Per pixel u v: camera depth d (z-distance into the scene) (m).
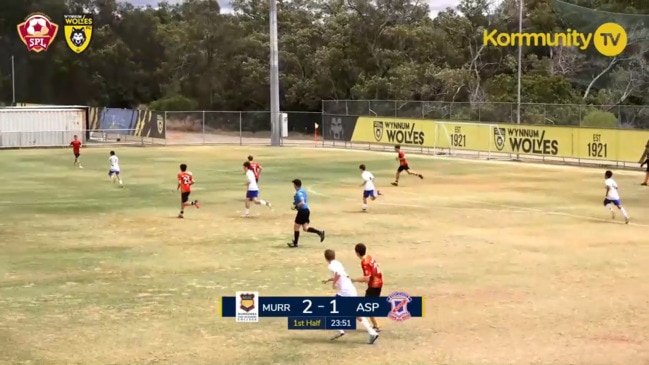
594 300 14.73
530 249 19.81
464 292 15.30
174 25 95.25
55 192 31.77
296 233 20.05
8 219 24.62
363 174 26.33
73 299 14.80
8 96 93.88
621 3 72.75
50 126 60.75
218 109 88.25
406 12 79.94
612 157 41.19
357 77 79.19
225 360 11.27
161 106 86.94
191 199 29.53
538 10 75.75
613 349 11.79
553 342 12.14
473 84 71.56
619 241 20.97
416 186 33.97
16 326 12.99
